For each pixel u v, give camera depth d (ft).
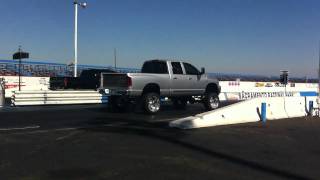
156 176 27.17
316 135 45.42
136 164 30.32
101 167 29.32
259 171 28.86
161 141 39.86
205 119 51.62
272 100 63.00
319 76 69.00
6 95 110.93
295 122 58.49
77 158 32.01
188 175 27.50
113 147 36.50
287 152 35.65
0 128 47.57
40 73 145.59
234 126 52.37
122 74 63.72
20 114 62.80
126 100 66.08
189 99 72.74
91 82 95.91
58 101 83.41
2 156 32.40
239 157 33.17
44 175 27.09
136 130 46.96
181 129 48.39
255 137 43.39
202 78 72.23
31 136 41.96
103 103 89.30
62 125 50.85
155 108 65.26
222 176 27.40
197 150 35.68
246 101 58.44
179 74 68.95
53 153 33.76
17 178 26.35
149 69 69.36
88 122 54.19
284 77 75.97
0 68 137.49
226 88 109.70
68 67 151.64
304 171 29.07
